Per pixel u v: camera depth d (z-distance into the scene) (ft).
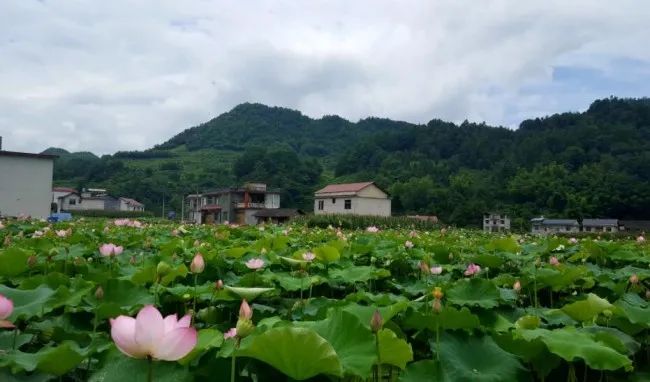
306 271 17.21
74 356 8.00
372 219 109.50
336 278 17.72
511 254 24.76
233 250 21.50
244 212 229.04
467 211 195.11
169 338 5.91
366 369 7.74
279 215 204.44
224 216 237.86
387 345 8.39
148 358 6.00
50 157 123.85
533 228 187.32
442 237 39.11
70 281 14.23
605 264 25.98
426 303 12.50
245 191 234.58
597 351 8.79
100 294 11.44
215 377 7.76
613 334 10.81
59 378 8.65
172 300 14.20
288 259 17.02
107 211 209.36
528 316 10.85
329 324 8.79
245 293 11.05
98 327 12.14
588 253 26.66
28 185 120.98
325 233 40.37
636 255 25.77
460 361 9.28
